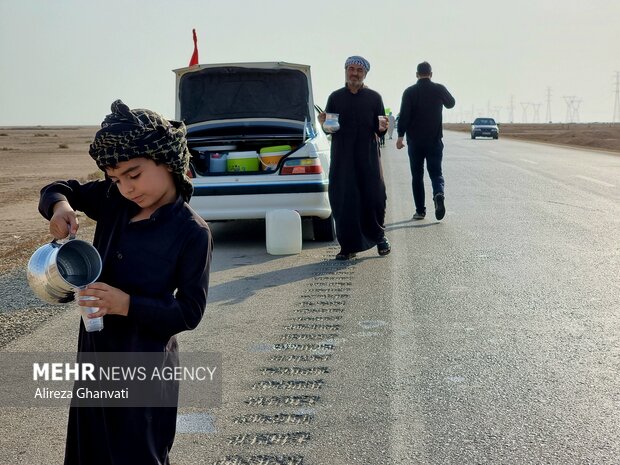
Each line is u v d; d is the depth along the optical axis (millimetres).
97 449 2629
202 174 9211
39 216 14219
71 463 2686
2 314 6492
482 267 8023
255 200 9164
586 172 19375
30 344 5680
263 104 10109
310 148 9242
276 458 3762
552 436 3955
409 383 4719
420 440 3930
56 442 4043
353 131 8258
